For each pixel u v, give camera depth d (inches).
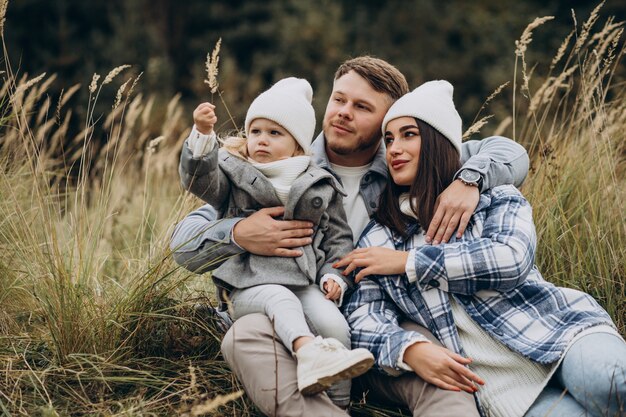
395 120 104.0
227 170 103.9
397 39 449.4
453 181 102.0
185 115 374.3
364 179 111.2
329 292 99.5
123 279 131.9
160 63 375.2
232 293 100.6
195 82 406.9
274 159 104.7
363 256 99.2
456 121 105.7
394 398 95.9
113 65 367.2
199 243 102.6
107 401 94.7
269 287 96.3
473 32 439.2
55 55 375.6
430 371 89.0
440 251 95.2
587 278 121.4
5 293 114.0
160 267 108.8
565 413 86.9
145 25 411.8
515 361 92.4
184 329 108.4
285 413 87.0
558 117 259.9
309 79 433.1
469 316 96.5
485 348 94.7
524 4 443.5
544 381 89.7
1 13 120.1
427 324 97.5
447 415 86.8
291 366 88.7
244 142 108.0
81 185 124.9
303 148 106.9
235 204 105.3
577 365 86.2
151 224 165.9
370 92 108.9
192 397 92.4
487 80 404.8
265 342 89.6
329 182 104.2
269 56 437.7
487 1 451.8
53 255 113.8
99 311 107.1
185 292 119.2
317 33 443.8
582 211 125.9
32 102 141.9
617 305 116.3
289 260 99.7
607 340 87.7
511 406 90.3
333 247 104.0
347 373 84.7
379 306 100.0
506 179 104.5
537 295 96.4
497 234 96.1
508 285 94.2
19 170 143.9
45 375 98.8
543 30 412.5
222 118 382.9
